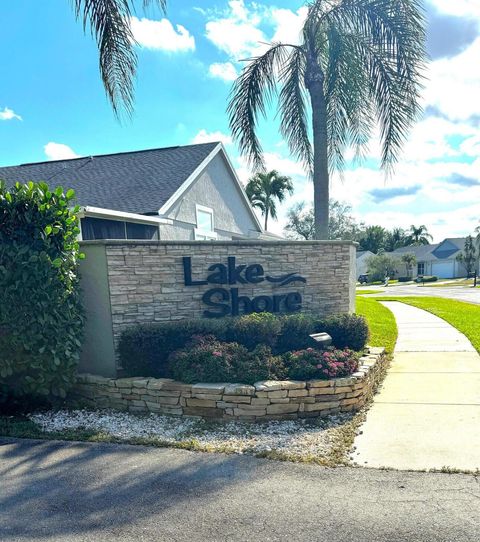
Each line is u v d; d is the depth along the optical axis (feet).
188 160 45.65
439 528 9.11
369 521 9.45
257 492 10.85
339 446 13.66
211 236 48.11
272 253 24.26
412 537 8.86
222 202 51.60
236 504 10.31
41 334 17.02
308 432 15.02
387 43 25.20
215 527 9.42
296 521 9.53
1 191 16.88
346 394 16.87
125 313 20.45
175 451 13.56
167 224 37.68
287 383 16.34
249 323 20.02
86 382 18.69
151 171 44.06
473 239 176.96
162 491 11.02
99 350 20.38
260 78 29.32
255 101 29.45
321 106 28.45
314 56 28.35
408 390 19.38
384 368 22.88
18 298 16.74
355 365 18.11
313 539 8.90
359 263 233.14
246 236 57.82
